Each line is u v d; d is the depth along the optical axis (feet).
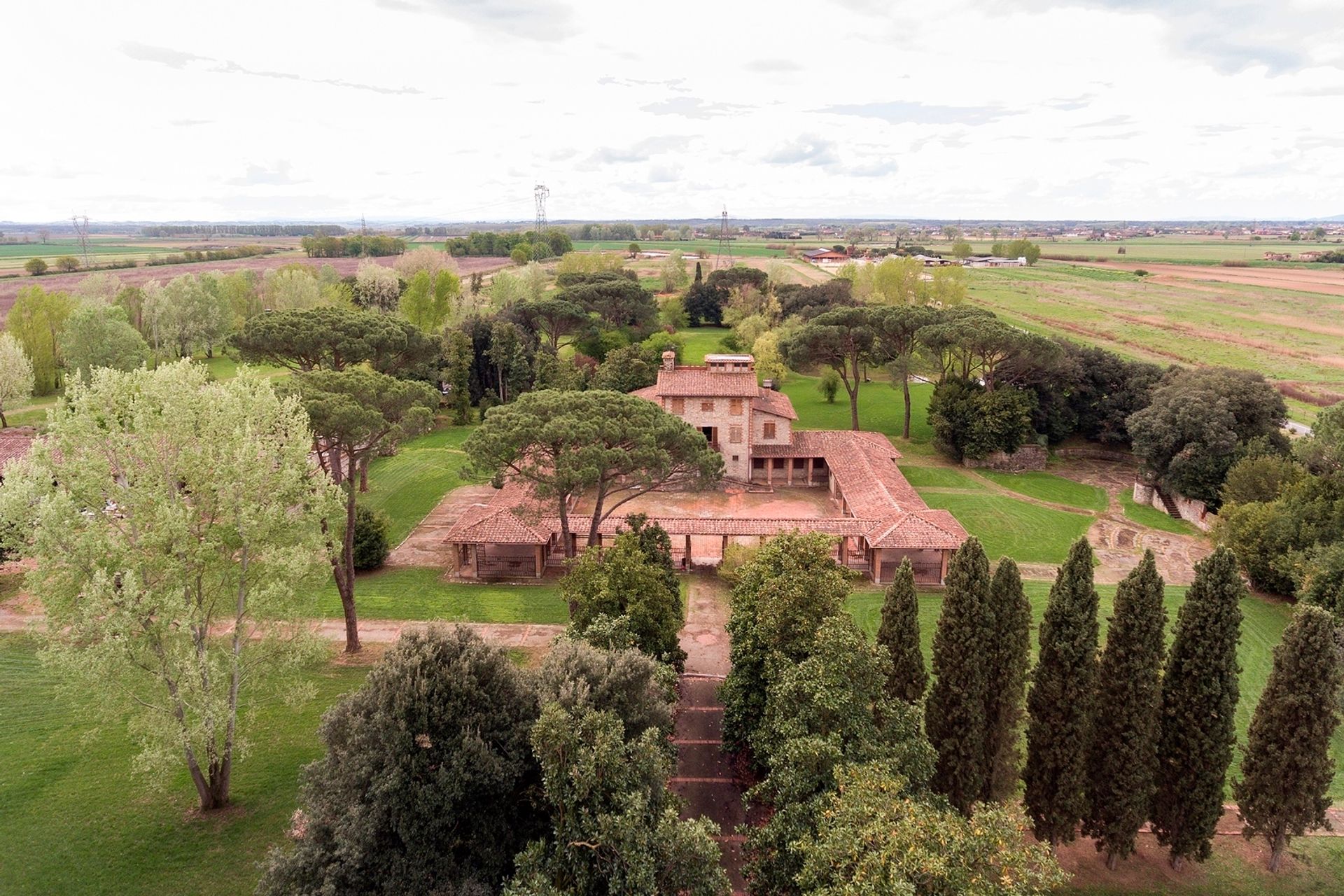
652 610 110.52
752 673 100.99
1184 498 211.41
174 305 355.77
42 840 91.20
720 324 513.86
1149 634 84.48
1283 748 86.99
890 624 90.84
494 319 325.21
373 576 169.68
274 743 111.24
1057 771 88.84
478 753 75.51
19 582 156.56
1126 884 91.35
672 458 158.40
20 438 210.18
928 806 69.00
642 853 67.15
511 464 153.07
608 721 75.31
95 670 83.82
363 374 137.80
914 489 224.12
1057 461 262.88
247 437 93.56
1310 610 84.53
